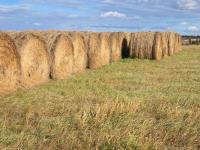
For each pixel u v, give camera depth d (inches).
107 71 743.7
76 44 703.1
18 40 510.9
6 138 300.5
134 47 1021.8
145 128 341.4
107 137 309.9
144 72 745.6
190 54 1326.3
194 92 541.0
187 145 318.7
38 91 501.7
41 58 564.7
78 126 345.1
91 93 509.4
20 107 409.4
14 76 495.5
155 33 1015.6
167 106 436.1
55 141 304.7
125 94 510.3
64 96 482.0
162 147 306.3
